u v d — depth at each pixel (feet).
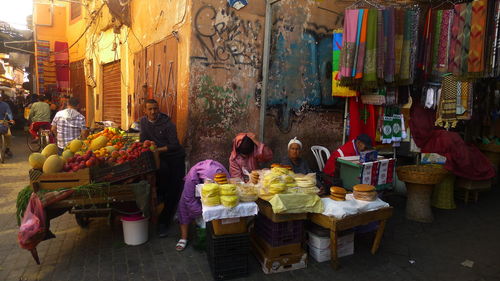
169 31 17.93
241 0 16.15
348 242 11.66
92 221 14.48
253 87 16.92
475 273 10.61
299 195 10.14
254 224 11.59
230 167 13.47
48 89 45.96
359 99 17.57
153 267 10.64
